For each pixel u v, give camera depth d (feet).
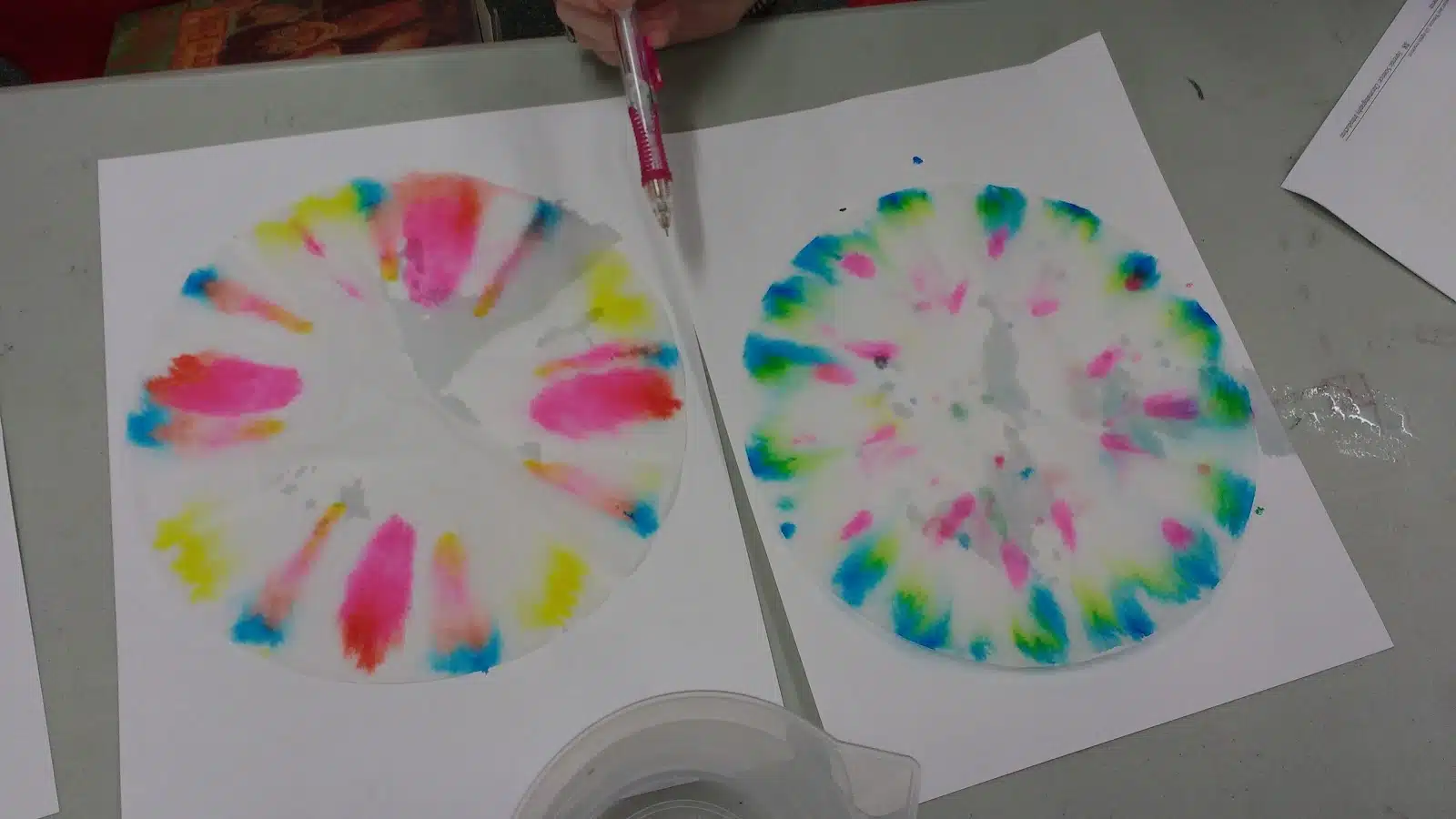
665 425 1.37
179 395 1.30
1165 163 1.68
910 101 1.65
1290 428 1.51
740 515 1.34
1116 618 1.35
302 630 1.21
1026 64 1.72
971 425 1.44
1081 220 1.61
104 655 1.18
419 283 1.40
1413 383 1.58
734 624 1.28
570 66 1.56
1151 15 1.78
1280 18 1.82
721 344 1.44
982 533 1.37
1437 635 1.42
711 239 1.49
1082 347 1.52
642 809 1.20
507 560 1.28
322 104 1.47
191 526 1.24
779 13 2.12
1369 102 1.76
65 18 2.25
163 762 1.15
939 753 1.26
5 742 1.14
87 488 1.25
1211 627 1.37
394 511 1.28
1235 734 1.32
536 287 1.43
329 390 1.33
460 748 1.19
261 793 1.15
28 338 1.31
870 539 1.35
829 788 1.15
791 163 1.57
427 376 1.36
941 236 1.56
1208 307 1.58
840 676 1.27
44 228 1.36
